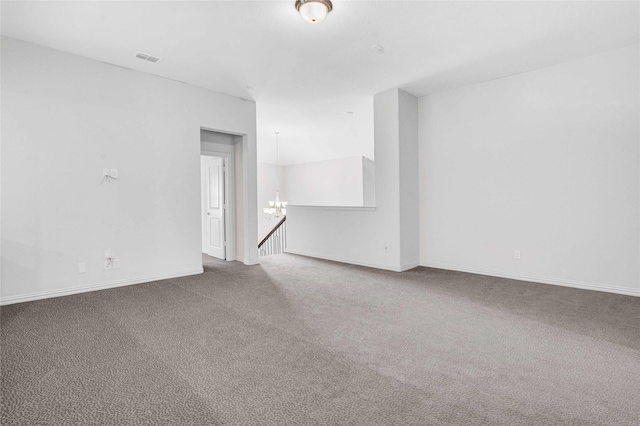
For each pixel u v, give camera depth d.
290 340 2.65
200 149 5.30
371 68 4.36
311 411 1.75
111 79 4.19
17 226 3.57
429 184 5.46
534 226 4.46
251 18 3.16
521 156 4.54
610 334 2.74
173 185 4.75
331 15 3.11
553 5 2.98
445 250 5.32
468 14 3.12
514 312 3.29
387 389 1.96
